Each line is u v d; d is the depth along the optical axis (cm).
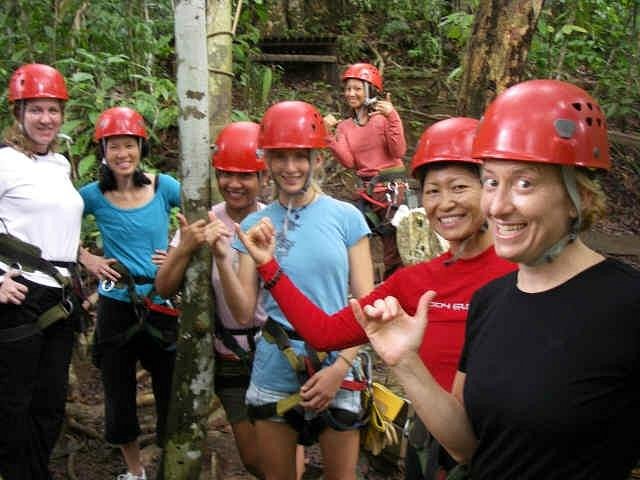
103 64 556
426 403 159
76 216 315
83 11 586
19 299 286
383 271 615
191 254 260
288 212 259
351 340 210
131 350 343
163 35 704
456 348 201
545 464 138
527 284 150
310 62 942
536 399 136
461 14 814
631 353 132
